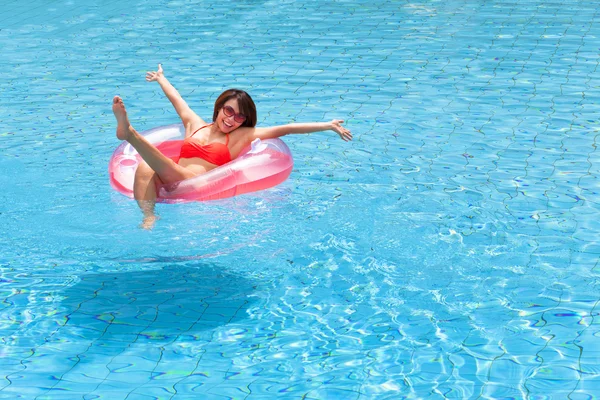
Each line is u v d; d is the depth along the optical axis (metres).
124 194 4.25
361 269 3.49
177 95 4.79
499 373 2.71
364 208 4.13
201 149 4.37
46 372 2.74
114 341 2.94
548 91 6.20
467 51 7.52
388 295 3.27
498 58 7.23
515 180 4.47
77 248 3.67
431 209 4.11
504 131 5.32
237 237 3.79
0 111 5.88
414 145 5.11
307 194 4.32
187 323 3.07
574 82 6.43
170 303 3.22
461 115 5.68
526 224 3.91
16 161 4.81
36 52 7.72
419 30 8.41
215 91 6.37
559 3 9.61
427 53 7.48
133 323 3.07
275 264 3.54
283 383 2.67
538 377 2.68
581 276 3.38
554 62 7.05
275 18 9.13
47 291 3.30
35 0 10.21
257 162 4.26
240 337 2.97
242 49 7.77
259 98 6.16
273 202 4.20
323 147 5.13
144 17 9.23
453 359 2.80
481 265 3.51
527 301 3.19
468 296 3.25
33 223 3.93
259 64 7.20
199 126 4.60
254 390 2.63
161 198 4.15
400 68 6.98
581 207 4.09
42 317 3.11
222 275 3.45
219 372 2.74
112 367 2.77
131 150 4.45
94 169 4.70
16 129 5.46
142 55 7.58
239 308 3.18
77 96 6.29
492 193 4.30
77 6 9.84
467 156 4.88
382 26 8.65
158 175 4.11
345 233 3.84
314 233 3.84
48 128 5.49
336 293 3.29
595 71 6.72
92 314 3.13
